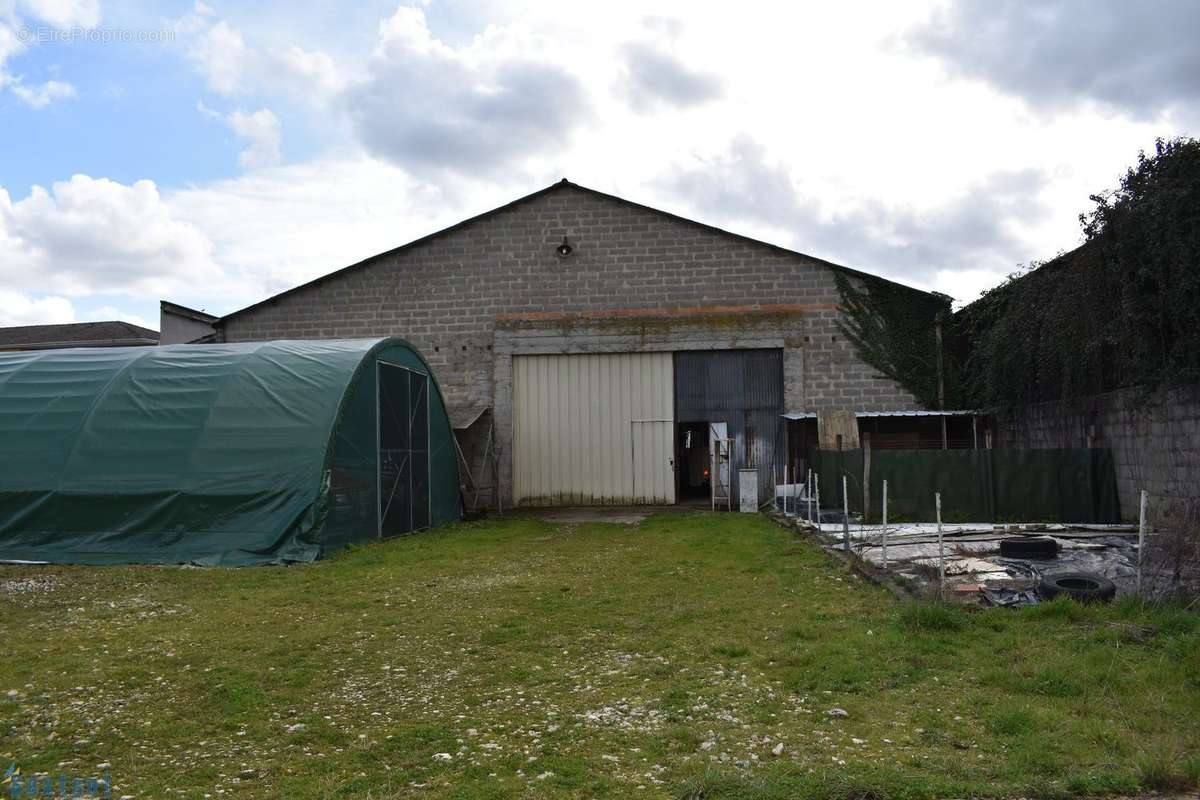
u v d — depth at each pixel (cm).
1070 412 1512
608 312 2066
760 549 1230
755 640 698
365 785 425
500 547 1347
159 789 427
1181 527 805
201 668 650
